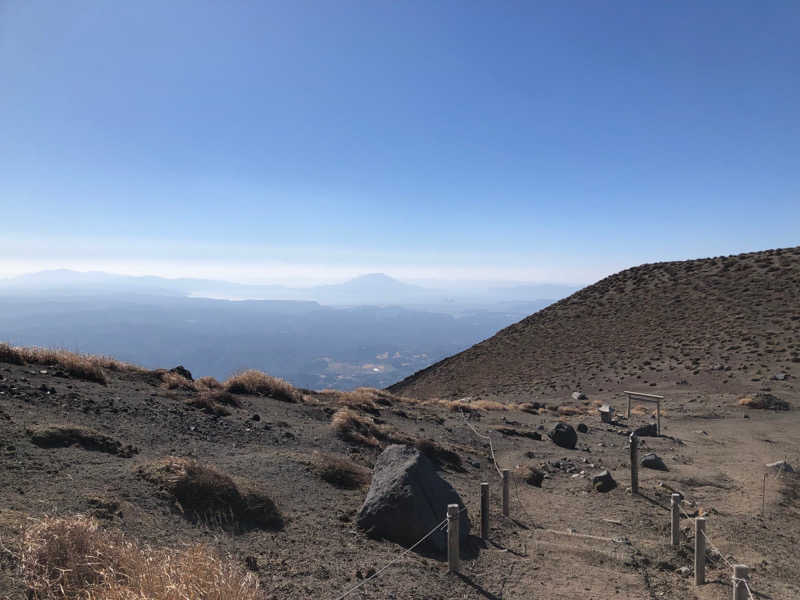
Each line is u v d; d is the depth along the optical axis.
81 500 6.82
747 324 45.00
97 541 5.18
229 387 19.00
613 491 13.41
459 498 9.81
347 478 10.98
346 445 14.05
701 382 35.75
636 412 28.81
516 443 18.77
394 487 8.74
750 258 62.41
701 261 68.00
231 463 10.35
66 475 7.68
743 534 10.32
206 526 7.26
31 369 14.51
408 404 25.31
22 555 4.79
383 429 16.33
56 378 14.21
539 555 8.84
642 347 47.50
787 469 15.34
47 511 6.25
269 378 19.98
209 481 7.97
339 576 6.74
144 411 12.77
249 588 5.11
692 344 44.38
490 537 9.45
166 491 7.71
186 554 5.21
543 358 52.91
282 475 10.36
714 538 10.13
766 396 28.94
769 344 39.69
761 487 13.77
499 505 11.72
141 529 6.55
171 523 7.02
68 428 9.53
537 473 14.50
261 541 7.33
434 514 8.84
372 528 8.46
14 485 6.94
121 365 18.45
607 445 19.62
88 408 11.77
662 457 17.55
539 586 7.50
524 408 28.53
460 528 9.05
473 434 19.41
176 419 12.81
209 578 4.88
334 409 18.78
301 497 9.52
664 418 26.84
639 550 9.29
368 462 13.02
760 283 53.56
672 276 65.56
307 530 8.12
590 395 37.03
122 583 4.69
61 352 16.50
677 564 8.83
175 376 18.00
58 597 4.44
